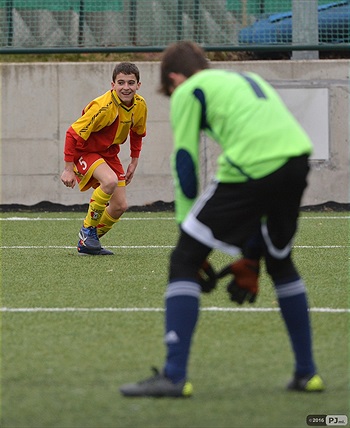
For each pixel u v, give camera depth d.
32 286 24.17
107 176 30.00
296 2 48.22
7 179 48.66
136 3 49.44
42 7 49.62
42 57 55.00
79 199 48.69
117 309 20.73
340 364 15.66
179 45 14.84
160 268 27.45
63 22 49.62
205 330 18.33
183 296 13.84
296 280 14.47
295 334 14.26
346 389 14.23
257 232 14.22
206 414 12.91
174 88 14.77
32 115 48.34
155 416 12.80
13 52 49.34
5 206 48.75
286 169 13.57
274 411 13.08
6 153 48.56
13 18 49.66
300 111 47.78
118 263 28.66
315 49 48.34
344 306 20.94
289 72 47.69
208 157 48.06
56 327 18.80
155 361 15.94
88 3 49.50
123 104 30.08
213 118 13.86
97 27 49.66
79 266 27.98
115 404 13.40
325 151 47.69
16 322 19.33
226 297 22.03
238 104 13.82
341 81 47.56
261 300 21.64
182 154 13.70
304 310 14.32
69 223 42.62
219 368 15.46
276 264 14.52
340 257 29.89
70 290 23.44
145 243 34.66
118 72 29.89
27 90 48.31
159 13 49.34
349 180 47.72
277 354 16.38
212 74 14.18
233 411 13.06
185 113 13.75
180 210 13.96
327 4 49.59
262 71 47.81
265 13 49.16
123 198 31.22
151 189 48.25
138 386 13.80
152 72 48.03
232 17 49.12
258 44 48.84
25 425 12.41
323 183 47.75
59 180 48.56
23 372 15.24
